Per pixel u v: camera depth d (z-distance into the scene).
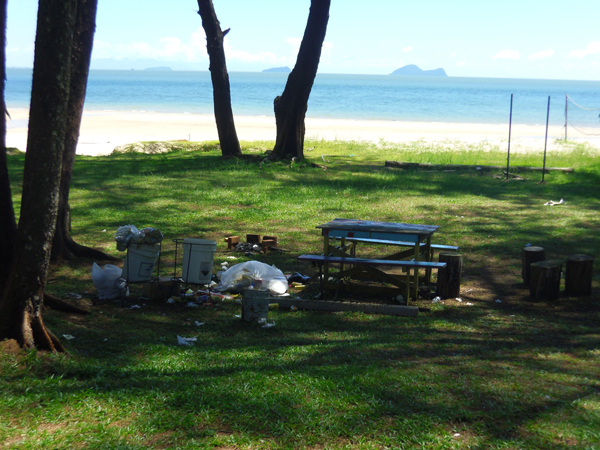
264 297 6.61
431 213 13.77
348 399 4.28
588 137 39.19
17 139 31.78
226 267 8.95
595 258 9.80
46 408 4.04
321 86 175.38
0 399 4.07
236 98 97.06
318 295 7.73
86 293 7.51
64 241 9.09
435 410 4.12
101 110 67.19
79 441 3.61
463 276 8.91
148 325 6.39
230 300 7.51
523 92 158.50
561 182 18.70
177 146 27.58
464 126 51.09
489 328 6.51
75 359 5.09
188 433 3.74
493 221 12.90
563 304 7.50
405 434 3.75
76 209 13.27
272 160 22.44
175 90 129.50
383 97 114.19
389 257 8.48
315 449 3.59
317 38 21.94
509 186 18.00
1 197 5.51
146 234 7.33
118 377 4.74
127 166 20.80
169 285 7.52
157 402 4.18
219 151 26.48
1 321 4.99
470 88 192.50
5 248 5.54
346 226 7.73
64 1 4.73
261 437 3.71
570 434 3.76
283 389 4.46
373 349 5.63
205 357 5.33
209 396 4.27
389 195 16.11
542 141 34.38
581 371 5.07
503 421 3.98
